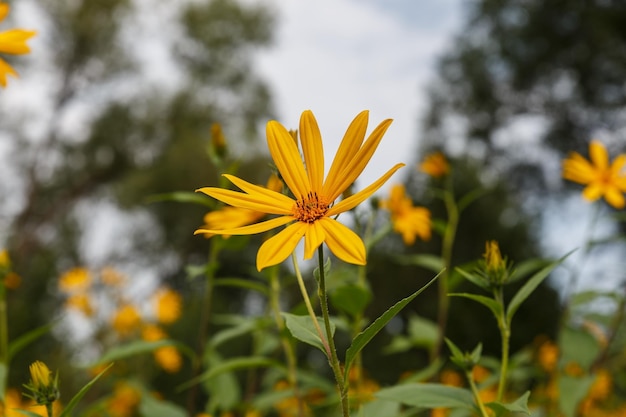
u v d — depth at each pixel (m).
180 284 26.91
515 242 14.66
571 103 24.53
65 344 7.71
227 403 3.42
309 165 1.77
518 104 25.31
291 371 2.92
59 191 30.19
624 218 3.87
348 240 1.55
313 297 2.91
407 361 10.74
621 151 23.33
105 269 7.25
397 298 13.36
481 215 14.58
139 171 29.50
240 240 3.19
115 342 6.64
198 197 3.17
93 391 6.00
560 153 24.58
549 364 4.49
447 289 3.70
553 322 11.20
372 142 1.69
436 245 14.05
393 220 3.92
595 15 22.75
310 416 3.44
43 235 28.16
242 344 11.41
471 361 2.02
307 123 1.79
